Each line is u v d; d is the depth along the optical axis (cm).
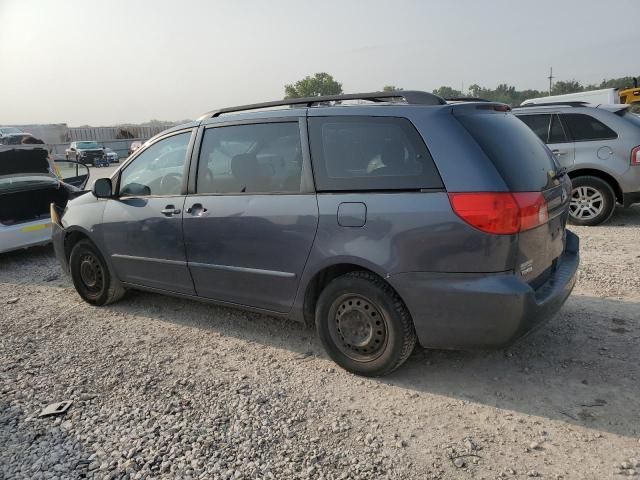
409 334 314
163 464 258
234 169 375
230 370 357
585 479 236
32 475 256
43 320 475
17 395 336
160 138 432
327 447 268
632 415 281
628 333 377
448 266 286
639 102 1662
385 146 310
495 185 277
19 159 729
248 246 362
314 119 339
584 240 649
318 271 332
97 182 453
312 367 356
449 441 269
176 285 424
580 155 720
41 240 709
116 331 439
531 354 355
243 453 265
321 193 328
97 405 319
